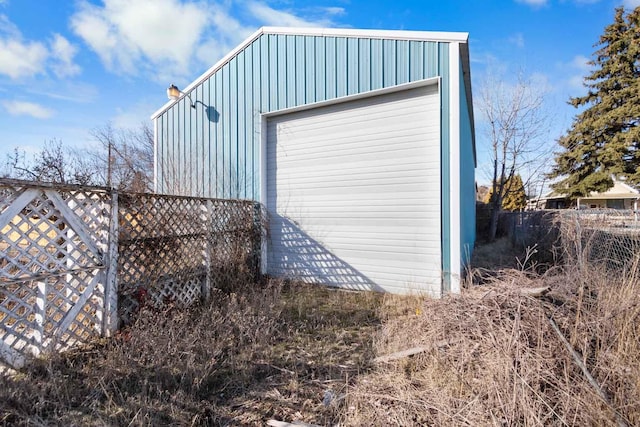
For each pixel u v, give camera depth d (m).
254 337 3.15
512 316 2.26
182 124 7.48
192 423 1.96
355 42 5.36
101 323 3.30
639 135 16.30
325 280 5.91
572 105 19.28
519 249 8.99
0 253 2.54
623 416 1.61
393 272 5.28
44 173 7.13
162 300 4.07
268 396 2.29
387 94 5.30
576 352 2.04
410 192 5.14
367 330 3.58
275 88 6.17
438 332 2.54
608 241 4.29
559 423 1.62
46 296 2.82
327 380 2.50
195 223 4.62
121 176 12.60
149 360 2.66
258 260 6.23
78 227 3.10
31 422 1.91
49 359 2.61
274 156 6.44
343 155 5.72
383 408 2.02
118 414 2.03
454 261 4.69
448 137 4.70
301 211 6.16
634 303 2.33
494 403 1.79
